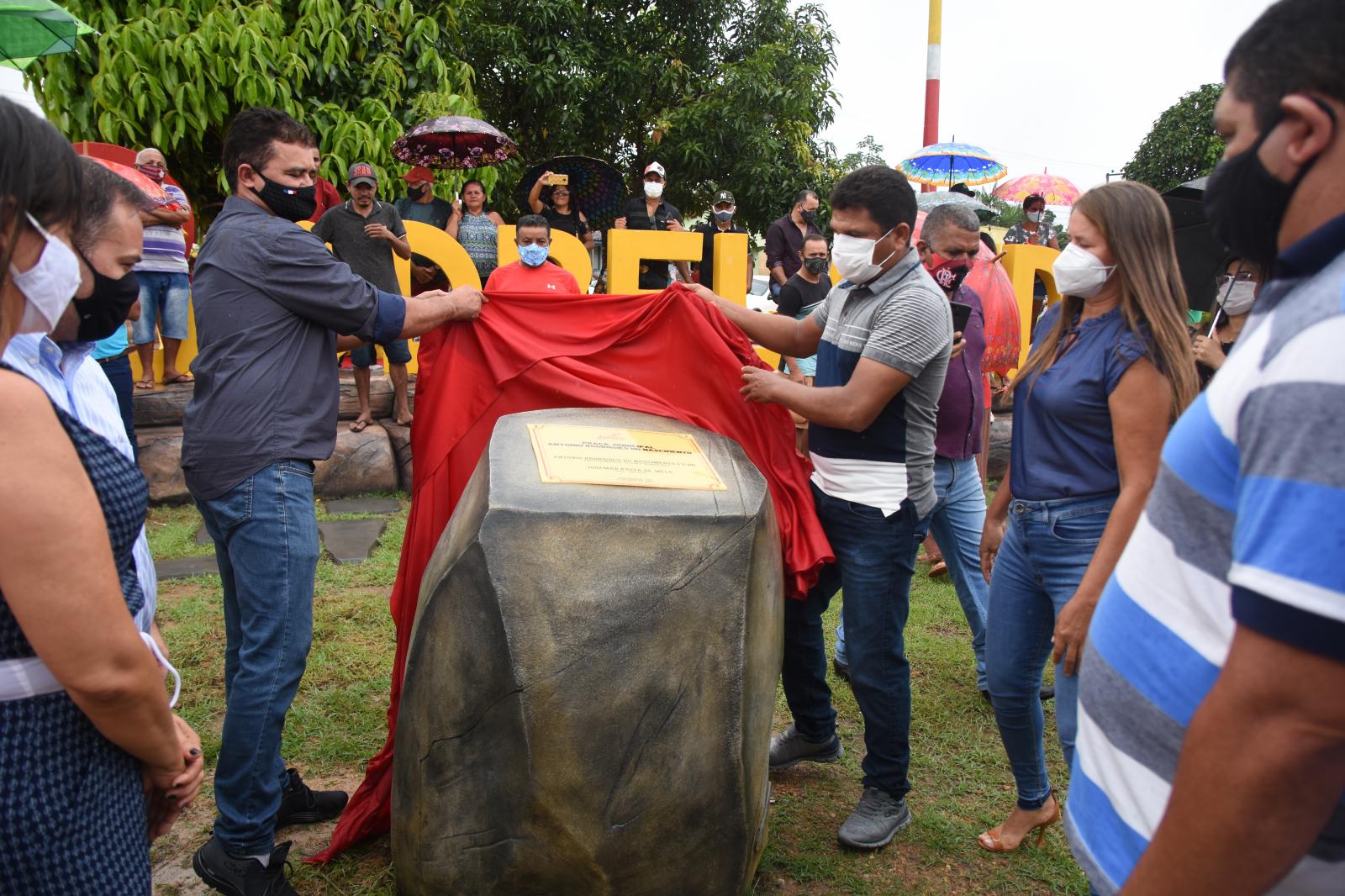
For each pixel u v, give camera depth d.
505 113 11.70
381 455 6.21
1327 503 0.79
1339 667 0.78
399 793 1.99
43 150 1.18
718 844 1.84
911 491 2.67
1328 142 0.88
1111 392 2.21
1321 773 0.82
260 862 2.31
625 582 1.81
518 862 1.79
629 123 12.34
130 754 1.37
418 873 1.92
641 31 11.79
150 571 1.63
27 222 1.17
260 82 7.07
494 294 2.72
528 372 2.66
